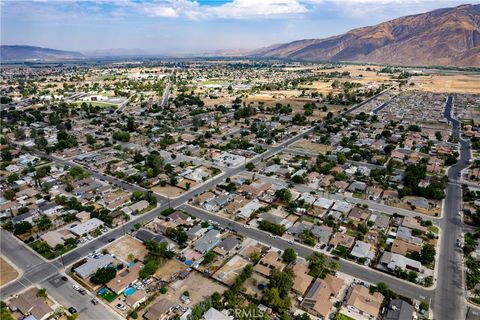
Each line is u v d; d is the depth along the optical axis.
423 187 157.12
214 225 134.12
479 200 149.00
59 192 165.88
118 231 131.50
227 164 199.25
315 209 144.75
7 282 103.56
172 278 104.50
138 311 91.75
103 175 186.25
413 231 125.56
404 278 103.19
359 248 116.06
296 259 112.62
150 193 154.12
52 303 94.62
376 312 88.75
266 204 151.62
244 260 113.00
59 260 114.19
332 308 92.06
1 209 146.38
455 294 96.81
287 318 85.12
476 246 116.25
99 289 99.88
